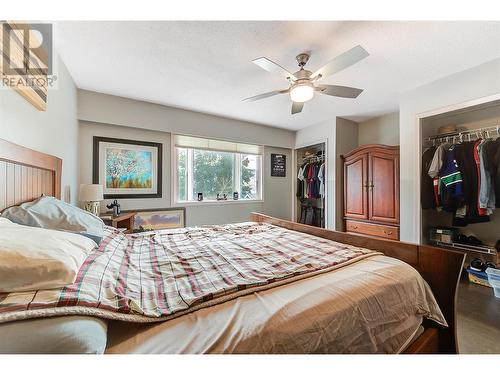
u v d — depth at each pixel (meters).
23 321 0.55
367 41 1.72
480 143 2.25
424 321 1.19
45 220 1.10
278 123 4.06
